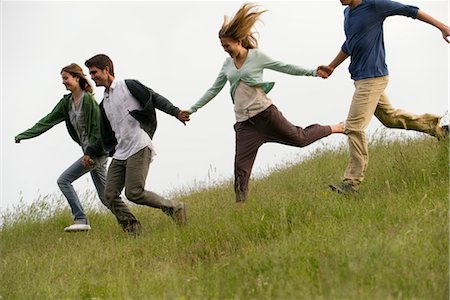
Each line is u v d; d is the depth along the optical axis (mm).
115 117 8164
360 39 7355
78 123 8930
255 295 5188
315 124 8094
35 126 9094
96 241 8250
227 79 7855
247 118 7766
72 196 9039
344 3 7410
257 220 7121
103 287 6316
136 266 7023
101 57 8133
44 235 9203
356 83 7512
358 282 4895
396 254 5199
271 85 7688
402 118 7910
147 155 8172
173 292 5531
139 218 9367
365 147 7531
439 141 7977
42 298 6262
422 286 4754
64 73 8812
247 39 7652
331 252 5512
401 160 8148
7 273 6984
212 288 5531
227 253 6570
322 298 4715
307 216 6867
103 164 9117
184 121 8203
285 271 5375
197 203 9648
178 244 7336
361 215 6598
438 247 5391
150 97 8133
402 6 7305
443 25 7336
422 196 6887
